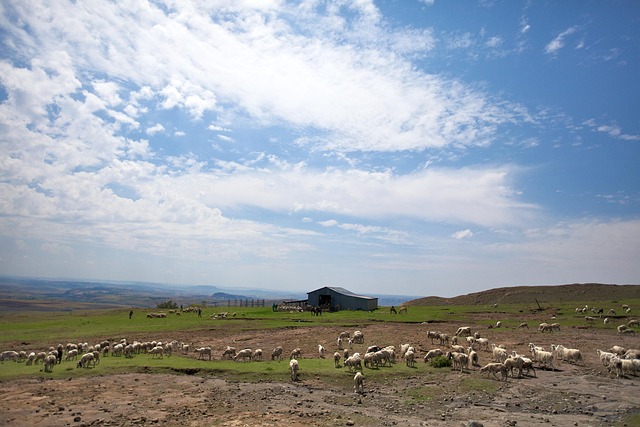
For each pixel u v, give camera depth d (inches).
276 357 1555.1
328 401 985.5
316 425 791.1
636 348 1684.3
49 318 3280.0
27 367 1341.0
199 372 1293.1
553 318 2940.5
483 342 1729.8
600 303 4197.8
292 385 1143.6
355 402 975.6
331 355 1600.6
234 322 2770.7
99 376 1231.5
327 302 4160.9
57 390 1066.7
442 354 1459.2
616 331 2226.9
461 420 835.4
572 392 1048.2
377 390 1088.8
